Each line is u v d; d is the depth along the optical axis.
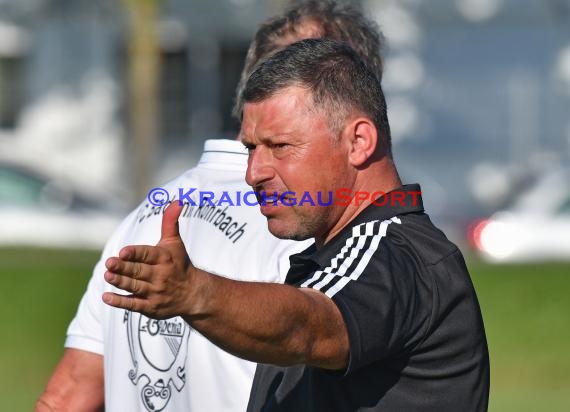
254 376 11.36
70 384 13.05
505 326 35.91
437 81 80.69
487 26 80.44
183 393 12.02
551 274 38.91
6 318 36.22
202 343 11.81
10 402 29.53
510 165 80.31
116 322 12.55
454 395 9.97
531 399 30.94
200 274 8.61
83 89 81.69
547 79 80.31
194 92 82.06
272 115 10.11
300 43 10.33
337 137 10.19
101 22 81.25
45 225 57.06
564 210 52.78
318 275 9.52
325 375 9.97
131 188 75.38
